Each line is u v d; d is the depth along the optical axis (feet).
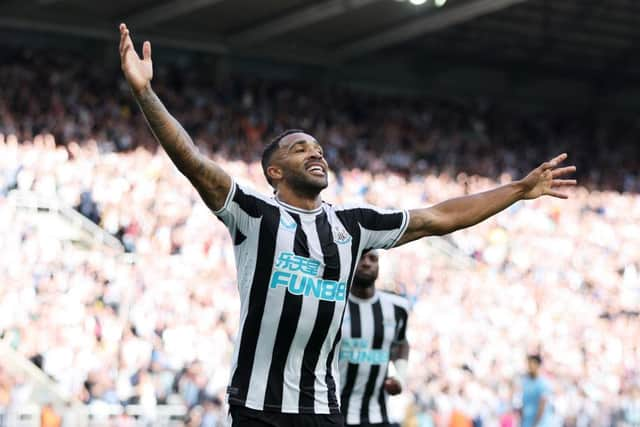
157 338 85.51
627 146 184.85
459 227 23.41
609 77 195.21
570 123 188.44
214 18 151.74
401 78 183.11
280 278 21.75
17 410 69.92
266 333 21.77
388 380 39.34
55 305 82.53
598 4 164.04
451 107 179.83
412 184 138.92
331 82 175.42
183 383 79.25
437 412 86.43
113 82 139.23
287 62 171.22
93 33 147.02
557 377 99.96
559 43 178.60
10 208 95.30
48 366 77.05
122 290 88.63
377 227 22.77
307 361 22.00
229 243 103.96
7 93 127.24
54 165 106.73
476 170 158.61
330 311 22.00
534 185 23.72
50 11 143.74
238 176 125.70
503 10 163.22
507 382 95.25
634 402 94.73
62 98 130.52
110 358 79.92
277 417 21.72
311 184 22.16
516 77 191.72
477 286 113.80
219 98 151.02
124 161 115.14
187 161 21.13
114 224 102.99
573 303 117.91
